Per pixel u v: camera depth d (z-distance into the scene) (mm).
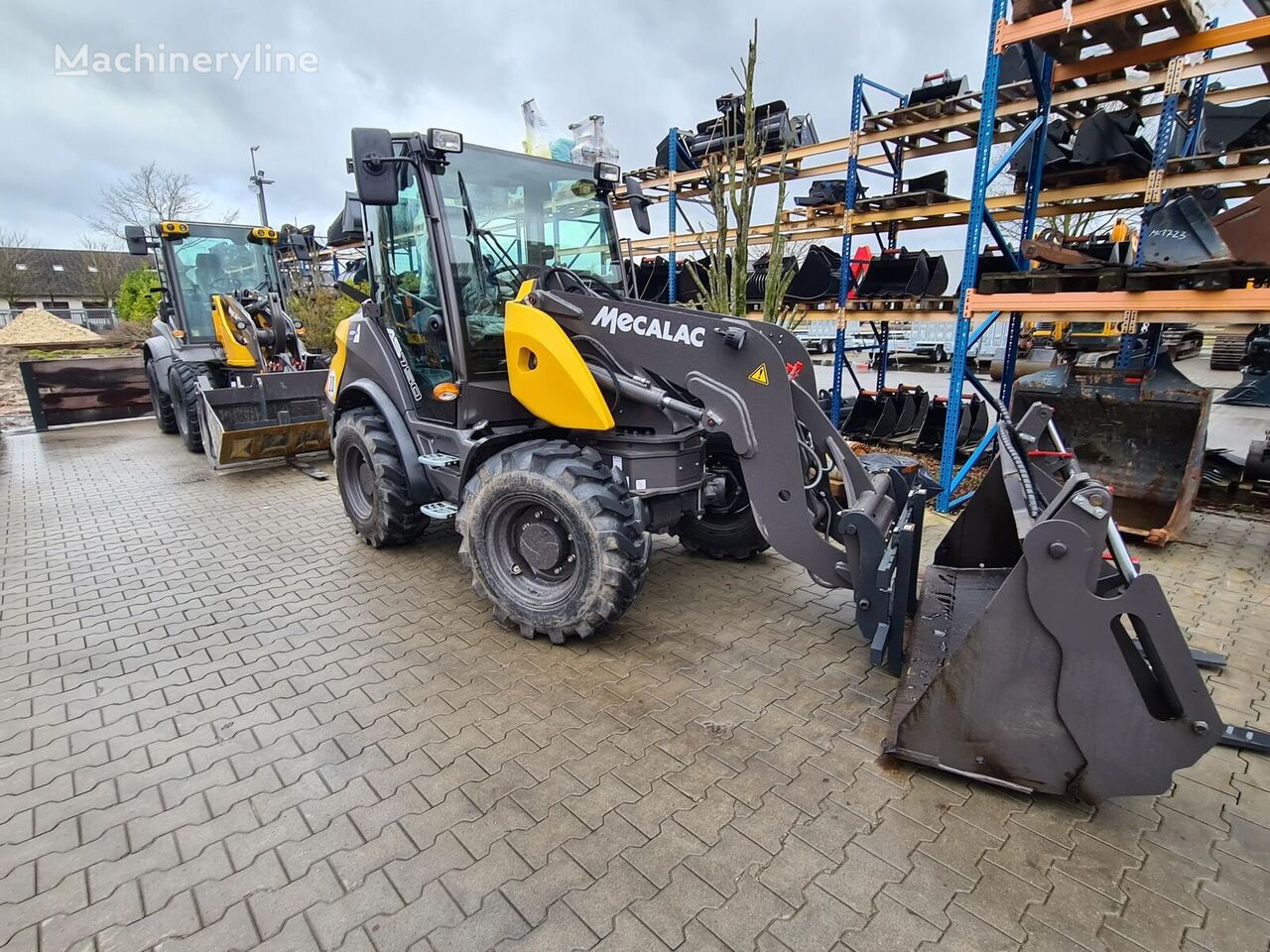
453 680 2986
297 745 2559
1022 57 5742
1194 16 3914
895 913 1818
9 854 2053
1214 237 4168
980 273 5473
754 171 5406
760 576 4086
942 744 2285
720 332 2908
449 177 3502
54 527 5180
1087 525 1964
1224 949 1709
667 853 2029
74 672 3094
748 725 2643
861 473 3127
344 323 4711
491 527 3322
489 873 1964
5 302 36531
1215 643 3227
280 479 6578
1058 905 1840
